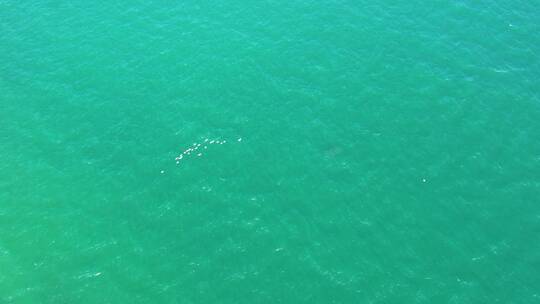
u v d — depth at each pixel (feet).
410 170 198.80
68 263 177.37
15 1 274.98
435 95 224.33
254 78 233.55
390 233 181.06
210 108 222.48
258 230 183.42
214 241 181.27
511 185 193.36
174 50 246.68
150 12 266.36
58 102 227.61
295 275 171.32
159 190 196.44
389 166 200.34
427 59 238.89
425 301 163.94
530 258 173.27
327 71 235.20
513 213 185.26
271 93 227.20
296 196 192.44
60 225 187.83
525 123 213.05
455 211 186.29
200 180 198.80
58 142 213.46
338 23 257.96
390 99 223.30
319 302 164.66
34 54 247.09
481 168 198.80
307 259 175.11
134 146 210.59
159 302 166.81
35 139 214.69
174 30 256.11
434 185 194.08
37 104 226.99
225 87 230.68
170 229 185.26
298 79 232.53
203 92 229.04
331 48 245.45
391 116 217.15
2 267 176.24
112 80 235.40
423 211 186.70
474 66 234.79
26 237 184.55
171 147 209.46
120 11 267.59
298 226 183.93
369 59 239.71
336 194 192.54
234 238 181.68
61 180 201.05
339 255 175.73
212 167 202.59
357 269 172.04
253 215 187.62
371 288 167.32
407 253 175.63
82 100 228.02
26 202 194.70
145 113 222.07
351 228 182.80
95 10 268.82
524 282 167.63
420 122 214.69
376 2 269.44
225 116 219.20
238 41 249.75
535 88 225.35
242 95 226.99
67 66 241.55
